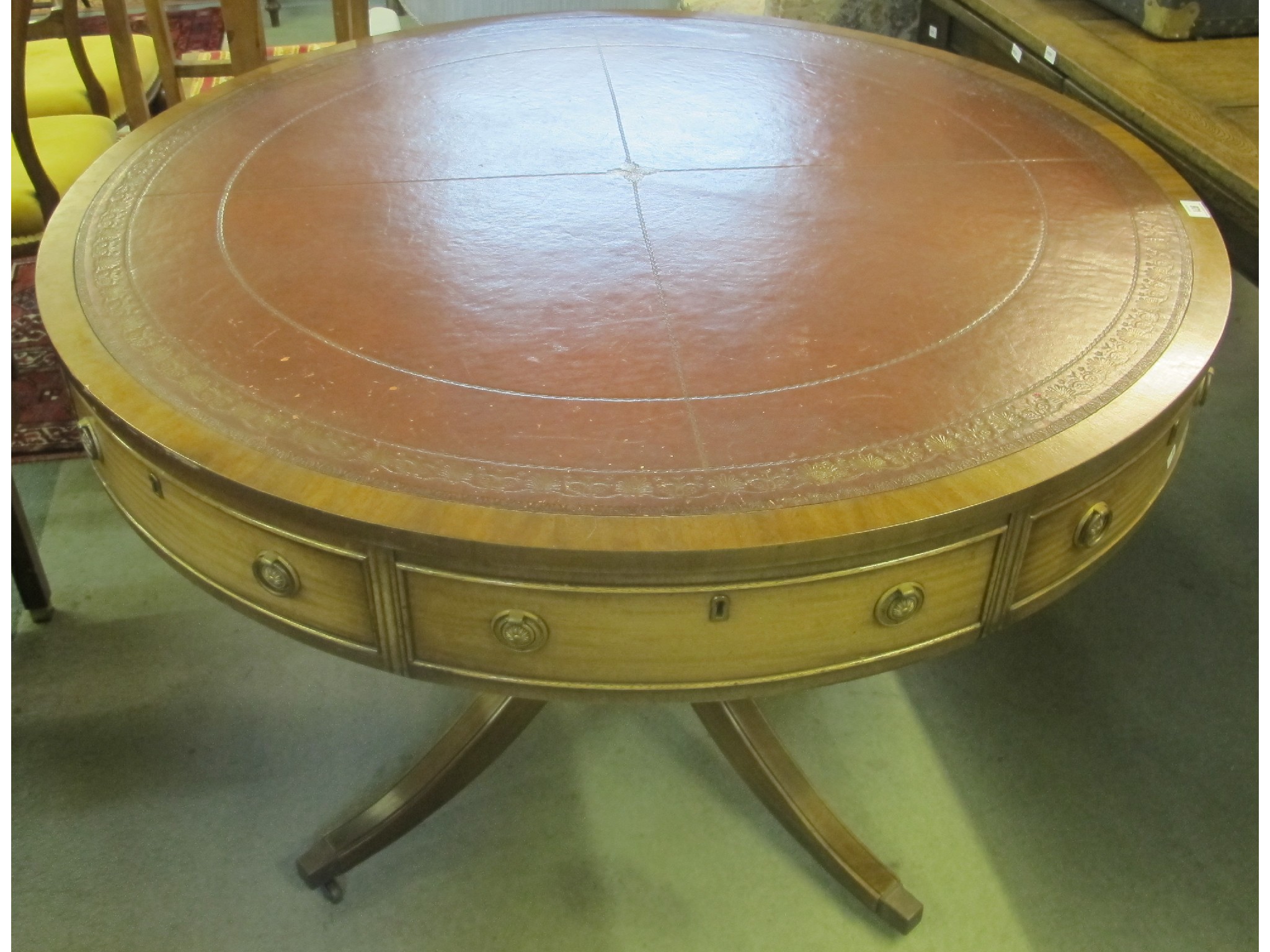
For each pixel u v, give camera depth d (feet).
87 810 5.23
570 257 4.12
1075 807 5.32
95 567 6.54
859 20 8.53
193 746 5.55
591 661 3.18
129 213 4.34
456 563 3.00
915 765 5.53
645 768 5.50
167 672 5.92
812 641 3.20
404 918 4.84
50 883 4.92
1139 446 3.37
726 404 3.36
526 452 3.16
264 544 3.23
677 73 5.79
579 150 4.94
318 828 5.18
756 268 4.07
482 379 3.45
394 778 5.42
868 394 3.41
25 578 5.94
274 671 5.96
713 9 9.20
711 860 5.09
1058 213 4.44
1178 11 6.03
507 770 5.49
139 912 4.83
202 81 10.82
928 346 3.63
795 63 5.94
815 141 5.07
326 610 3.29
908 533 2.97
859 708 5.83
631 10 6.65
